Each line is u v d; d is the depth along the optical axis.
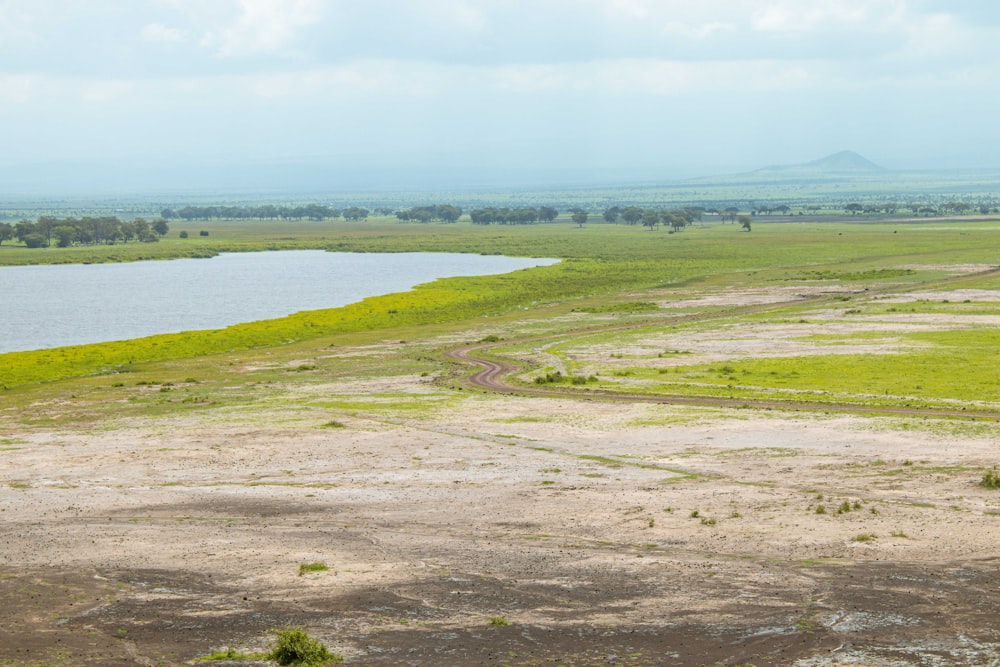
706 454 57.19
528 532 41.88
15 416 77.38
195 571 36.91
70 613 32.44
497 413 72.88
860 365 90.25
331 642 29.33
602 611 31.53
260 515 46.16
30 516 46.81
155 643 29.56
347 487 51.62
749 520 42.56
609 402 76.31
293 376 96.38
